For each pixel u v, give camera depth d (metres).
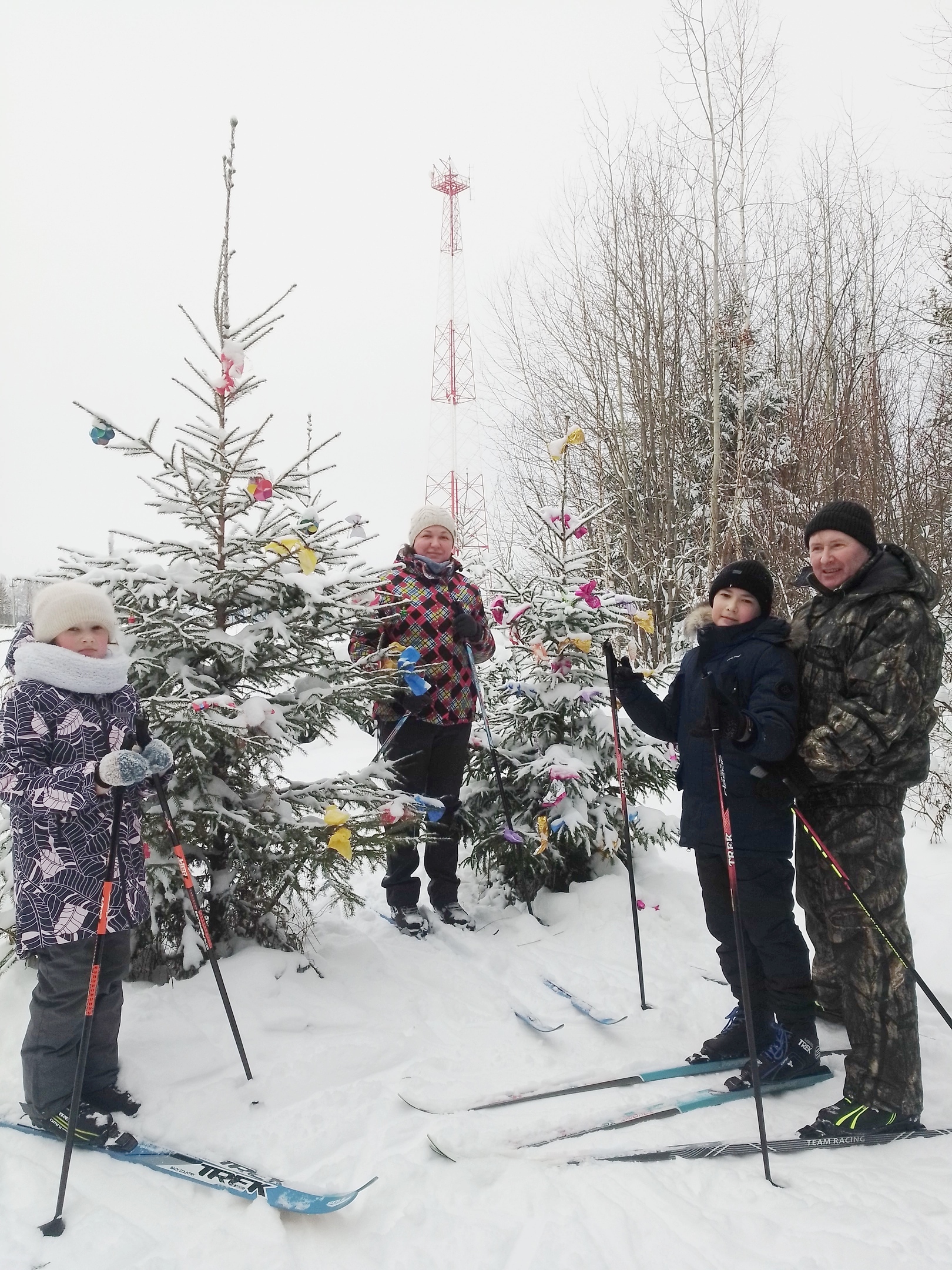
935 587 2.56
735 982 2.96
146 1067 2.71
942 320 10.26
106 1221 2.06
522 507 13.75
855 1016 2.53
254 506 3.31
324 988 3.32
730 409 12.90
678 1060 2.96
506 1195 2.17
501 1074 2.84
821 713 2.64
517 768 4.62
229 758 3.40
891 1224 2.04
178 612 3.27
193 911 3.20
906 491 8.75
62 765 2.35
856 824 2.55
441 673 4.04
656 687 4.79
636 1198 2.16
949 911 4.07
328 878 3.32
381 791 3.51
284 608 3.46
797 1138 2.47
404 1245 2.01
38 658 2.38
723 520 11.43
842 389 11.03
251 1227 2.06
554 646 4.59
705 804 2.90
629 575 12.13
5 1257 1.95
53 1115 2.40
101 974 2.46
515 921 4.25
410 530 4.25
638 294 13.20
